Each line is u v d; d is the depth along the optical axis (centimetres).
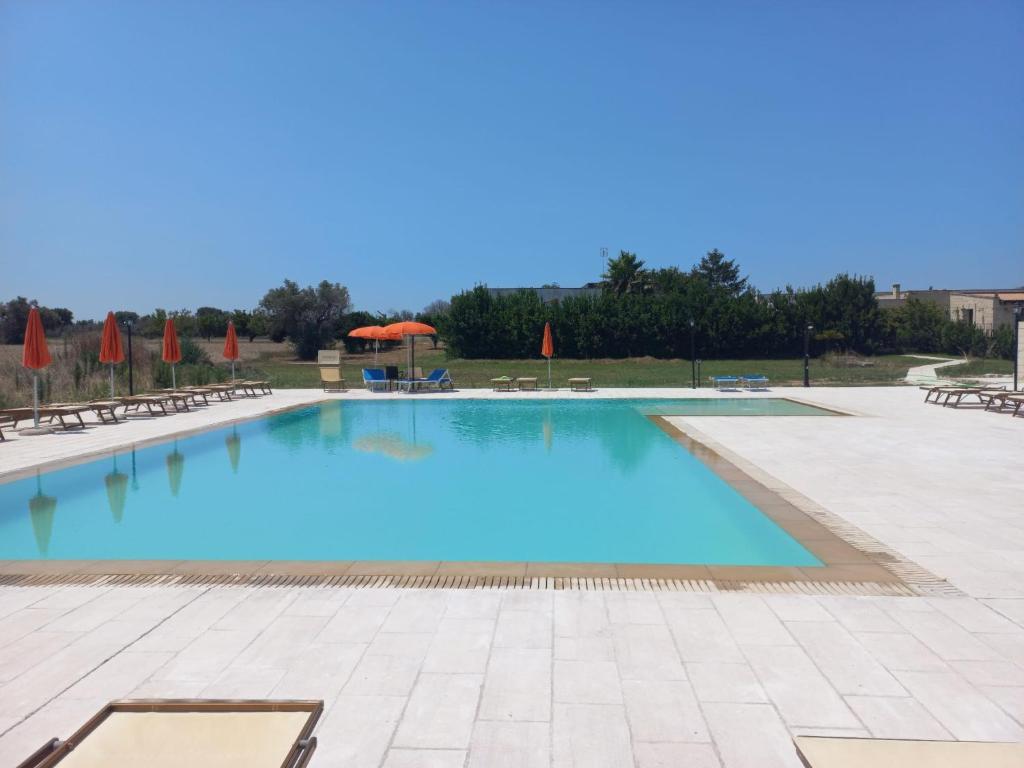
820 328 3972
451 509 719
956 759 195
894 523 593
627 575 467
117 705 212
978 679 319
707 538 599
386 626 382
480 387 2158
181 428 1259
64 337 2067
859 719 286
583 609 404
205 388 1680
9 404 1483
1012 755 196
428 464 958
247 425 1326
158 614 402
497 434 1212
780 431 1159
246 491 805
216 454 1033
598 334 3772
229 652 351
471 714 293
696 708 296
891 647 352
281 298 4091
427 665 336
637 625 381
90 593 438
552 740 274
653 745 271
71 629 381
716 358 3906
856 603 410
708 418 1356
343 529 648
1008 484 743
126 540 614
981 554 504
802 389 1956
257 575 471
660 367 3403
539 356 3806
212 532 638
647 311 3828
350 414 1489
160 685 318
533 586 445
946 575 459
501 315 3772
